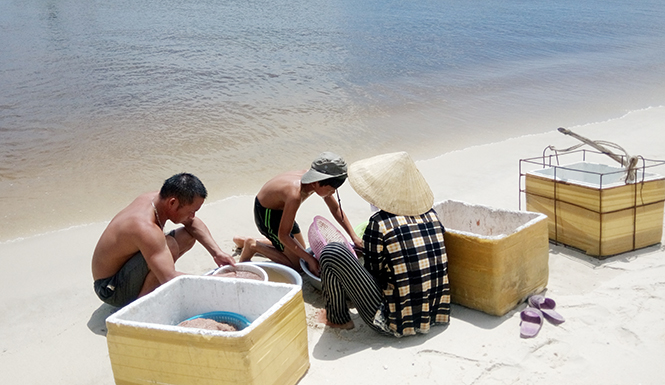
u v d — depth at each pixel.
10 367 3.46
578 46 20.86
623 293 3.85
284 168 8.04
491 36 22.14
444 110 11.37
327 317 3.67
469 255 3.66
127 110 10.88
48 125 9.95
